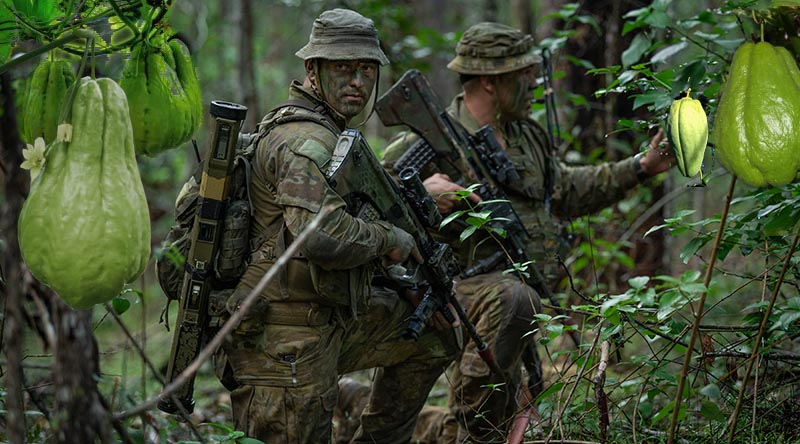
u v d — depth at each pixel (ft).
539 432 18.20
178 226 15.92
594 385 14.61
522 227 20.03
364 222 15.17
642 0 27.35
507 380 18.86
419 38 36.09
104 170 9.87
